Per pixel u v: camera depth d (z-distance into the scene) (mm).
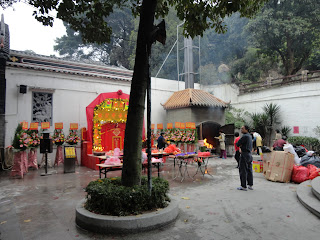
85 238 3557
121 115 13312
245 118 18359
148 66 4355
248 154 6266
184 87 17266
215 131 14906
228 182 7367
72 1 5754
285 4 17547
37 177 8523
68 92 12125
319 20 17328
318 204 4660
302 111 15148
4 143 10203
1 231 3824
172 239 3479
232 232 3697
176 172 9281
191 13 5395
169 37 23781
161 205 4320
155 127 15453
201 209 4793
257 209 4746
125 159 4414
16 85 10703
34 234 3705
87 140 11844
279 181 7367
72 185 7195
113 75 13531
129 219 3689
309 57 22094
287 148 7918
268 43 19281
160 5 6176
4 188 6863
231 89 19688
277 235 3570
